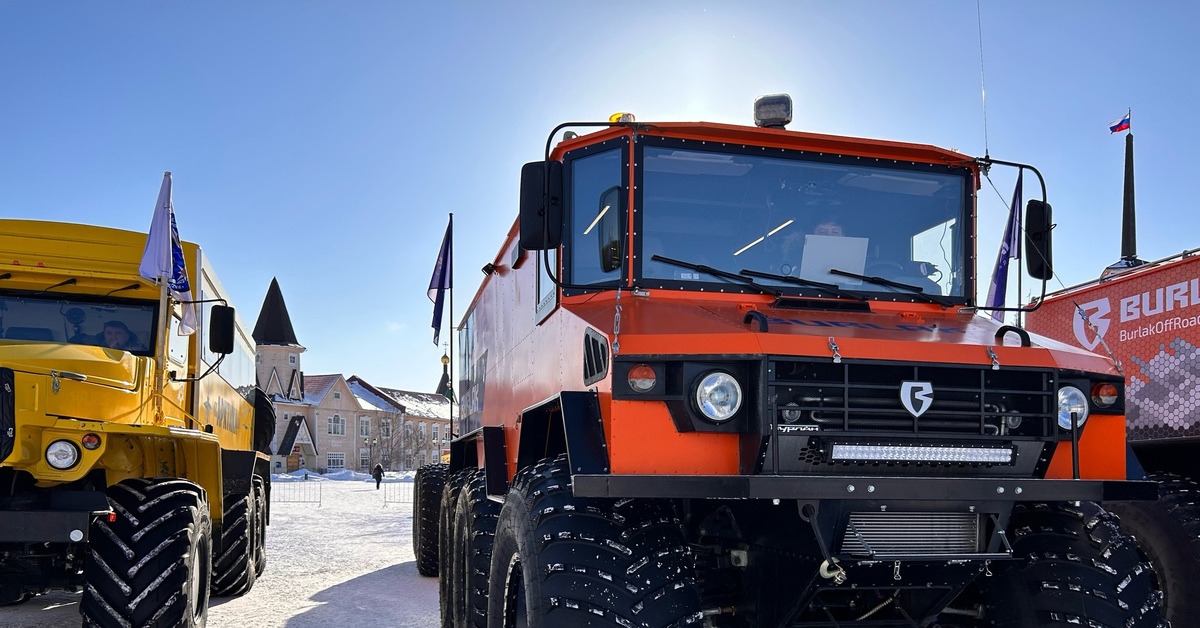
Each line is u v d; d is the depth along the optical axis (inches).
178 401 306.2
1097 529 167.2
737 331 147.4
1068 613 157.6
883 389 146.3
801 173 187.8
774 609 157.6
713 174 183.0
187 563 221.6
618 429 143.8
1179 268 218.8
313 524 785.6
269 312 3284.9
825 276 184.1
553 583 144.9
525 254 235.3
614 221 178.5
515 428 242.1
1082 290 251.4
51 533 207.8
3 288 279.4
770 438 141.5
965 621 182.1
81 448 223.8
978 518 151.9
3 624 309.1
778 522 154.9
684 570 145.3
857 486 138.9
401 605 357.1
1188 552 204.5
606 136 183.5
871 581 151.6
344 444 3843.5
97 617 211.5
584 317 168.1
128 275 285.3
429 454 4404.5
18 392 218.2
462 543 268.1
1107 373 161.0
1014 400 153.3
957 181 196.9
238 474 378.9
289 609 349.4
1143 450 235.6
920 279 190.7
